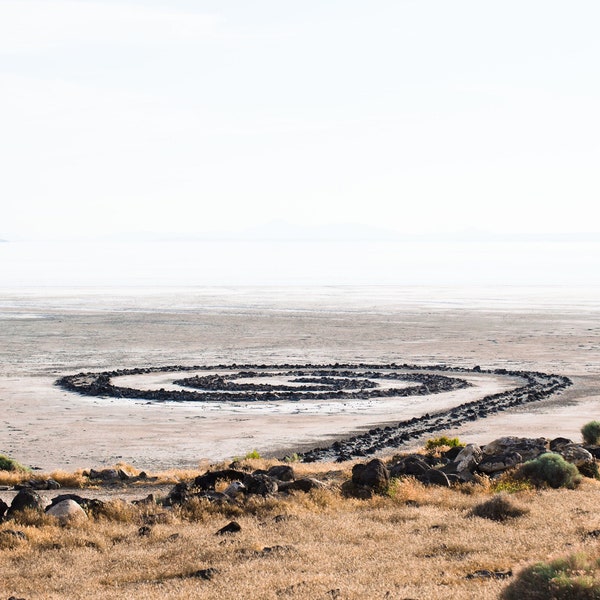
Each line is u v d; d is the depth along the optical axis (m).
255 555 19.52
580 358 107.44
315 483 28.53
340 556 19.17
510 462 32.16
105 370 96.81
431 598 15.16
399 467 31.33
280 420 63.72
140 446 53.72
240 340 130.62
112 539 22.25
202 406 70.38
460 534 21.14
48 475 37.41
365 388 81.06
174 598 15.92
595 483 30.34
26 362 103.88
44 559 20.06
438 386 81.75
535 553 18.83
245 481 28.56
